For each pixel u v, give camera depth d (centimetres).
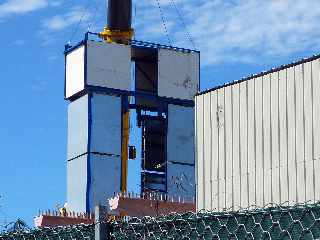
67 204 5141
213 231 729
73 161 5172
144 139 5309
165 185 5222
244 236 701
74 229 897
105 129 5128
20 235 987
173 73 5478
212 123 2228
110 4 5475
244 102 2138
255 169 2083
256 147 2091
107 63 5225
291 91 2008
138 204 2778
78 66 5241
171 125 5378
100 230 845
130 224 815
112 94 5209
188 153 5369
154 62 5528
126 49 5303
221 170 2183
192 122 5456
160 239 781
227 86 2214
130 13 5475
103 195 5009
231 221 714
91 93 5138
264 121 2072
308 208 651
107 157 5084
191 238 749
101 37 5447
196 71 5538
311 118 1945
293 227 662
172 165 5284
